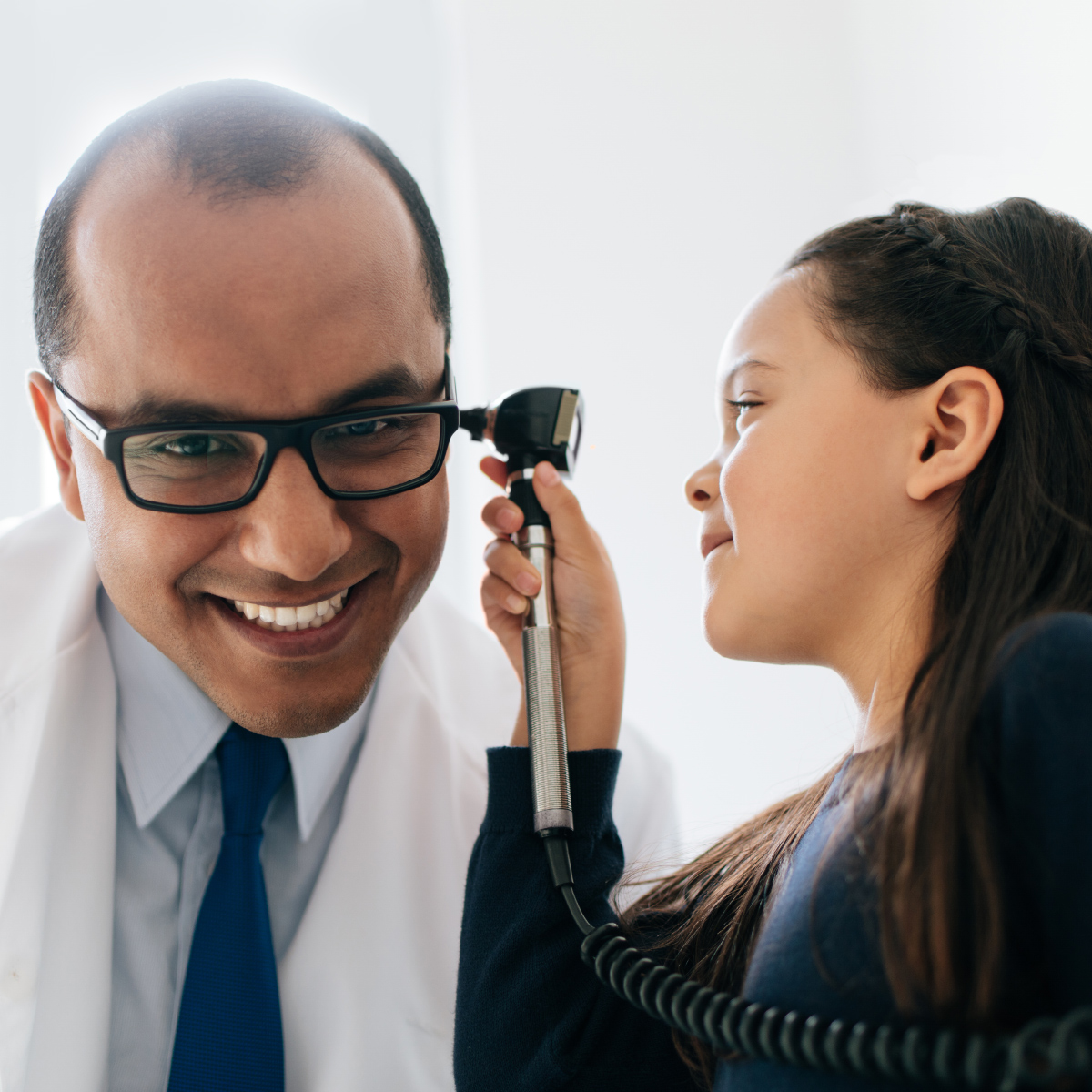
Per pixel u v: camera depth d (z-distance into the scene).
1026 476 0.68
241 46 1.60
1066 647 0.54
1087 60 1.44
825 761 1.53
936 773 0.55
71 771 0.98
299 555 0.78
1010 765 0.54
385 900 1.00
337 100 1.65
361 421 0.82
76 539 1.13
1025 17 1.50
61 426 0.95
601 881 0.86
